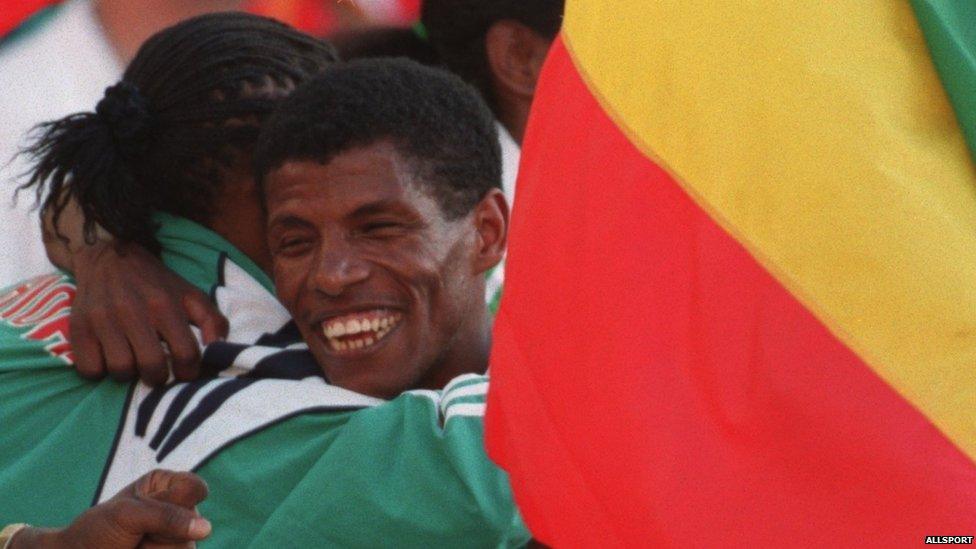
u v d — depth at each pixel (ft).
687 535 24.44
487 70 43.73
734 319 25.00
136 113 32.53
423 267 29.71
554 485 25.77
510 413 26.32
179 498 25.73
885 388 24.34
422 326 29.99
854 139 25.55
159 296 31.53
